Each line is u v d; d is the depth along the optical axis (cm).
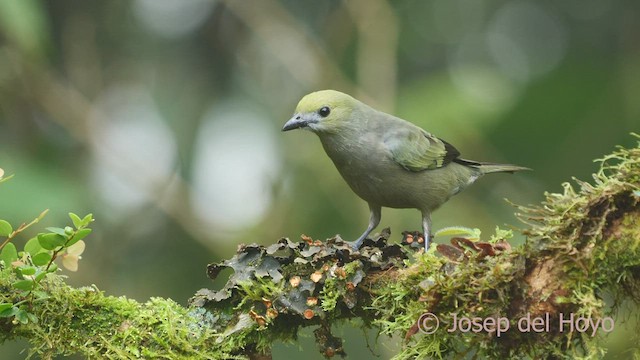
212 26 1502
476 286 582
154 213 1397
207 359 625
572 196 591
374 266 648
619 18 1558
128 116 1481
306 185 1320
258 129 1477
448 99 1364
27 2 1116
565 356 577
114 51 1483
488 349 594
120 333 620
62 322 619
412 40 1612
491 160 1399
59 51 1443
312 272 651
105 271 1338
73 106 1369
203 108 1497
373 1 1390
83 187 1297
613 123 1466
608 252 570
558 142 1467
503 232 616
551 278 575
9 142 1349
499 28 1627
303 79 1420
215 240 1347
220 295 642
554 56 1603
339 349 654
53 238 594
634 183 571
